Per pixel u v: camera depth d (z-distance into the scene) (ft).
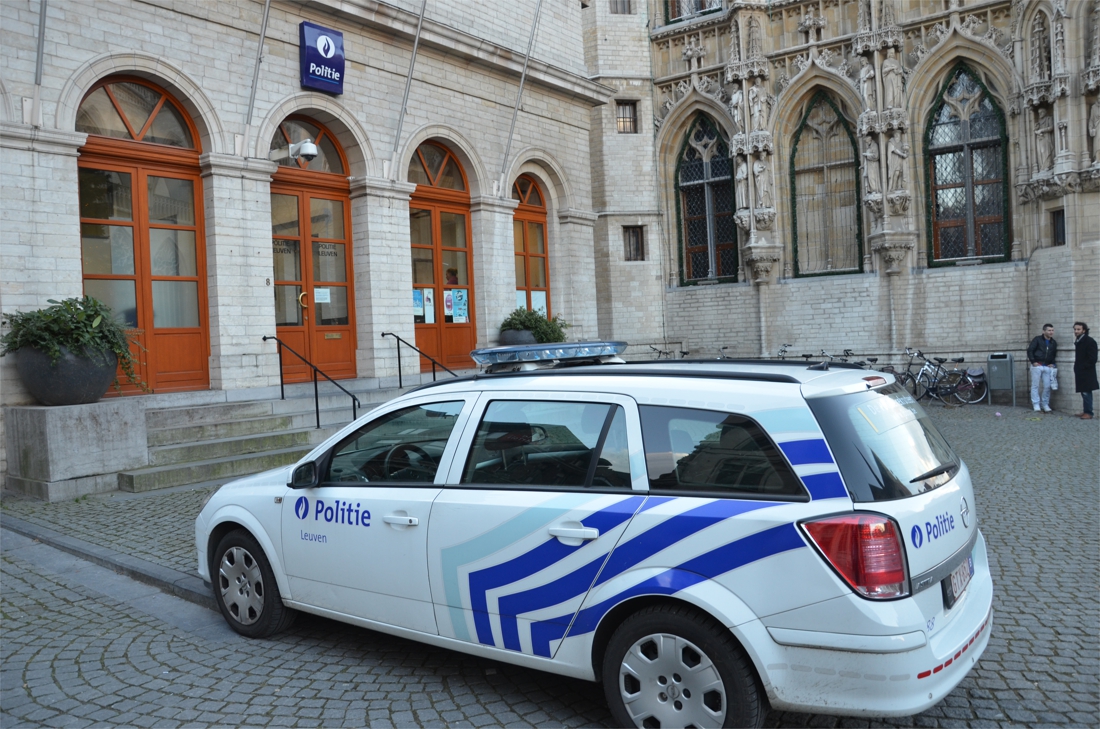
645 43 72.54
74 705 13.02
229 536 16.19
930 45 60.03
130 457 29.76
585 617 11.36
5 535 24.18
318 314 44.14
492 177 54.08
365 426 14.58
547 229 60.85
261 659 14.82
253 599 15.80
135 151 35.60
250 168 39.04
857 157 64.08
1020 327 57.52
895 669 9.56
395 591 13.47
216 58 37.88
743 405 10.99
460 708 12.64
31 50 31.37
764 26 66.33
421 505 13.17
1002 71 57.41
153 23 35.45
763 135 65.82
